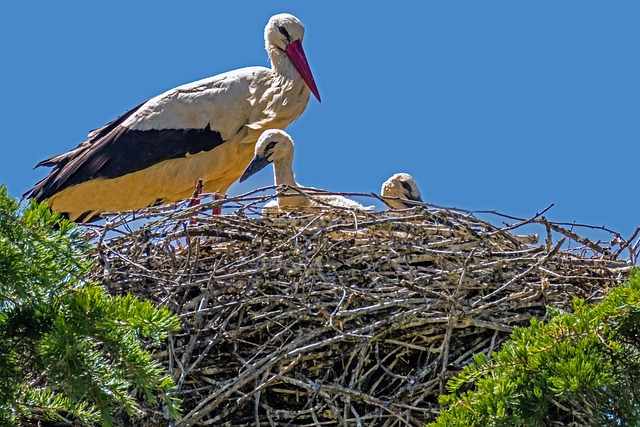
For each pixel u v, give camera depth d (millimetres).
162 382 10469
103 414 10367
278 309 13453
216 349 13242
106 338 10359
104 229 13938
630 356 10984
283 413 12844
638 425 10805
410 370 13320
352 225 13594
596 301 13492
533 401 10781
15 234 10172
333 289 13359
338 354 13125
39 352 10344
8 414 10484
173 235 13969
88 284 10508
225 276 13203
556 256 14039
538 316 13453
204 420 12922
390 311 13312
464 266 13203
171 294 13203
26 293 10258
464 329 13312
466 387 12938
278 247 13547
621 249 14328
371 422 12867
